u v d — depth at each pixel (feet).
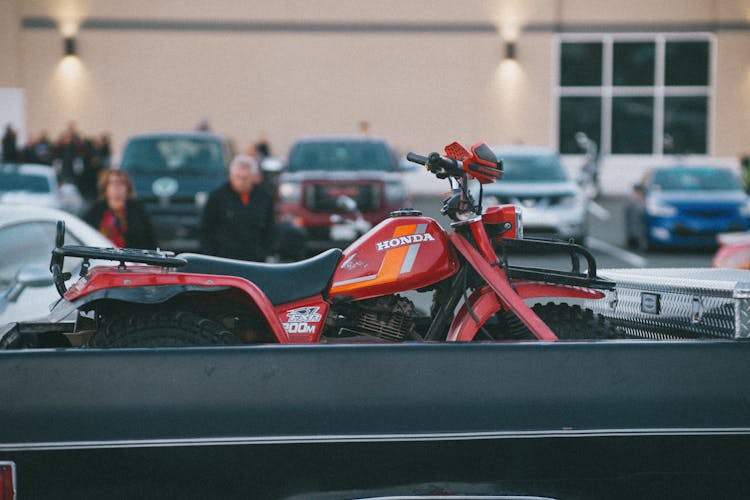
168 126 117.08
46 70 115.85
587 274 15.35
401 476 11.19
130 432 10.98
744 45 117.50
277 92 117.08
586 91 118.73
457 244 14.94
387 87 117.08
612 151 119.55
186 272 14.57
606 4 117.70
